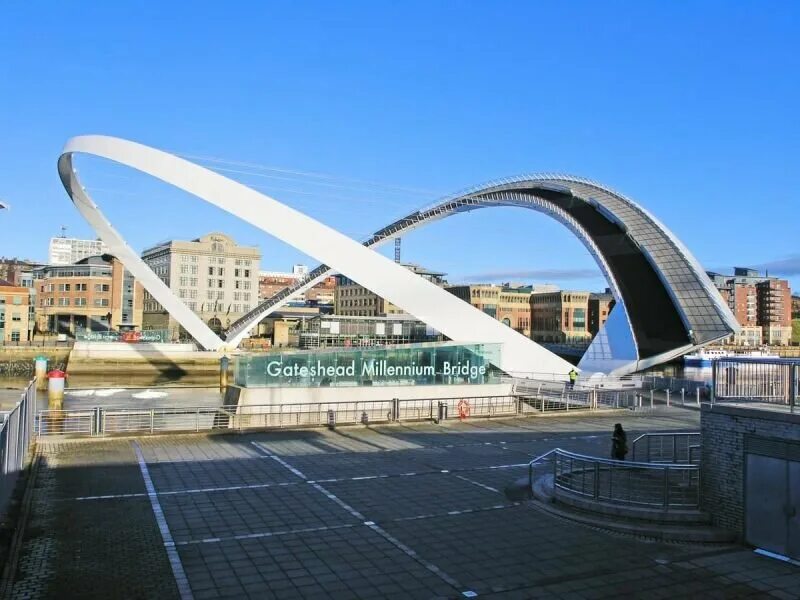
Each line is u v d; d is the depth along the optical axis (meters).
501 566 10.98
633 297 61.97
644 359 58.19
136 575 10.34
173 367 76.19
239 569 10.71
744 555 11.45
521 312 162.38
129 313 117.81
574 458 14.43
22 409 16.75
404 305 42.88
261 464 18.84
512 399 33.81
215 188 44.16
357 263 43.03
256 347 108.44
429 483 16.88
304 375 30.28
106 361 74.06
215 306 144.38
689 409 34.06
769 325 181.12
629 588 10.05
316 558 11.28
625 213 63.59
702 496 12.88
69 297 116.56
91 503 14.41
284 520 13.45
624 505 13.39
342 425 26.19
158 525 12.94
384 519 13.62
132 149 46.31
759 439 11.75
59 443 21.50
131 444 21.58
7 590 9.62
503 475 17.91
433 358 33.00
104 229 60.09
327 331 118.25
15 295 99.56
